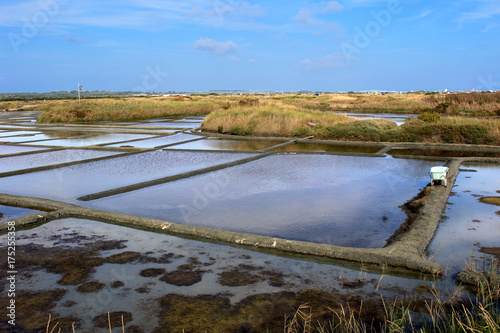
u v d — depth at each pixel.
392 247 4.28
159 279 3.71
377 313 3.05
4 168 9.89
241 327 2.87
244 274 3.82
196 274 3.82
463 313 3.02
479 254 4.26
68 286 3.57
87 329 2.87
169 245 4.65
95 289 3.51
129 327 2.89
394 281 3.64
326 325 2.88
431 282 3.61
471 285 3.52
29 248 4.55
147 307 3.18
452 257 4.19
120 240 4.82
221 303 3.23
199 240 4.83
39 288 3.54
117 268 3.97
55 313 3.10
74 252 4.42
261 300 3.28
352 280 3.67
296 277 3.74
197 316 3.03
